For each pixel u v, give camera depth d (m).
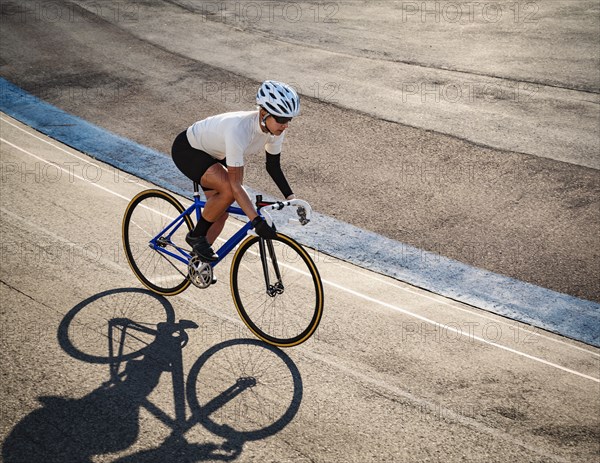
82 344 4.47
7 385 4.05
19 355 4.32
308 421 3.91
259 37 11.98
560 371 4.49
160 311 4.90
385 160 7.72
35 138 8.14
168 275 5.17
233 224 6.22
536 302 5.34
